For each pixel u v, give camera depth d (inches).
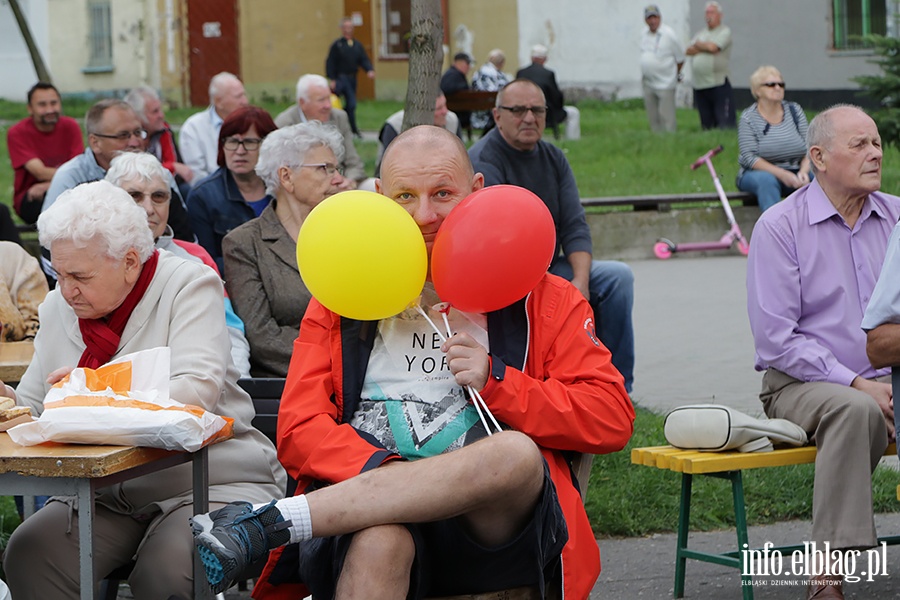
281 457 147.2
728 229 591.2
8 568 160.2
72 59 1269.7
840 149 199.5
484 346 146.8
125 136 288.2
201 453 148.3
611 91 1237.1
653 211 587.8
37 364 167.8
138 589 155.3
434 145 146.1
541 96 286.4
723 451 190.9
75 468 130.2
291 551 143.4
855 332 201.0
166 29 1253.1
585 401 144.8
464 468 128.8
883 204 207.3
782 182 572.7
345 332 147.6
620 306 294.4
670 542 228.4
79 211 156.6
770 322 200.2
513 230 137.3
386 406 145.3
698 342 401.7
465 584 139.3
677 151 803.4
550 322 148.6
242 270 217.0
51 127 422.3
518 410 140.8
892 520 237.6
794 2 1141.1
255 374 216.4
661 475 252.8
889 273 178.1
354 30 1327.5
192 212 276.4
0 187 716.7
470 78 1288.1
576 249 291.9
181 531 157.0
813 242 202.2
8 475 133.6
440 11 271.6
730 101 944.9
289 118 422.3
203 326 163.0
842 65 1117.1
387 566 128.8
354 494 129.6
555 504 134.6
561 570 138.5
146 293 163.2
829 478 184.7
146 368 149.3
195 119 406.3
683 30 1194.6
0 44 1280.8
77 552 159.3
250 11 1278.3
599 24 1230.9
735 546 223.9
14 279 214.5
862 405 185.3
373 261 135.6
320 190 219.0
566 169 295.6
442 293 141.5
